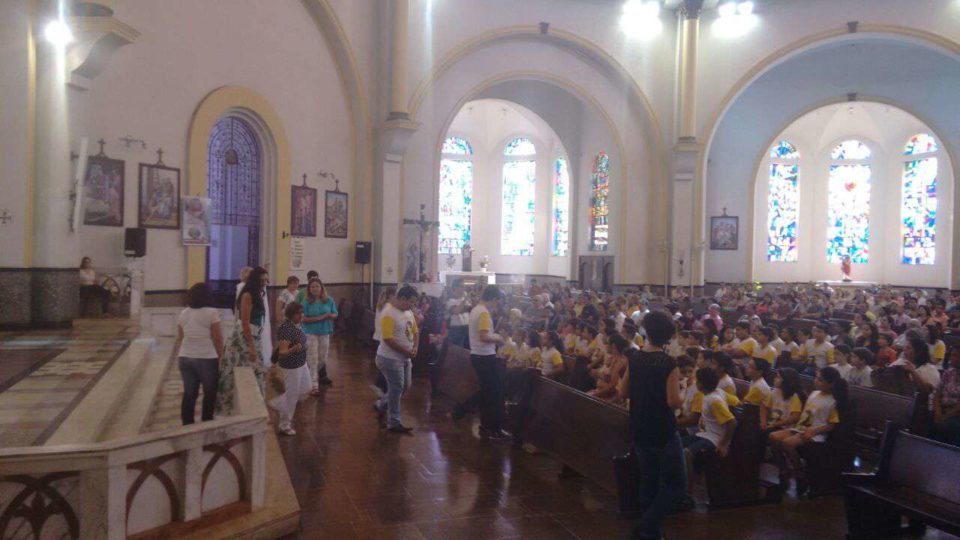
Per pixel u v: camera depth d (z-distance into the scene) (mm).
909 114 24000
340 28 16312
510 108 28047
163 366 8484
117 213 11797
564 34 20078
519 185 28906
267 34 14797
